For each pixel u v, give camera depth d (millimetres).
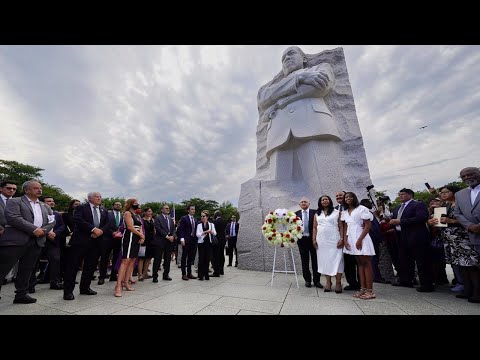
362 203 5387
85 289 4473
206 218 6219
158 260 5828
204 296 4176
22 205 3998
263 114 9977
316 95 8148
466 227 3826
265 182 8445
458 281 4496
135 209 5008
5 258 3715
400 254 5094
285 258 6602
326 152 7777
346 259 4820
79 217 4395
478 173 3898
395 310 3328
